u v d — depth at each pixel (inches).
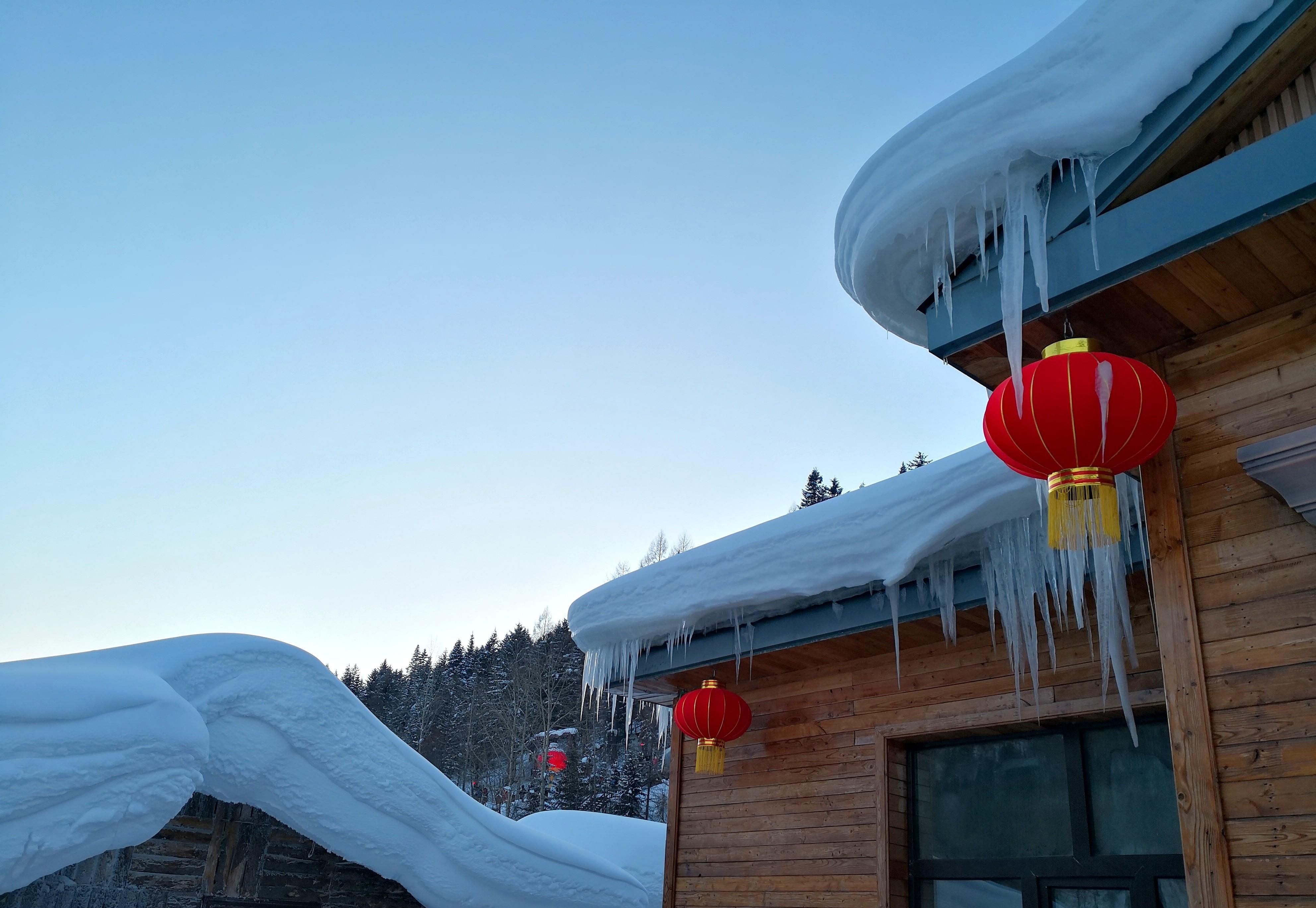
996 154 127.6
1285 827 109.5
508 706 1282.0
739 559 222.1
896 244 143.2
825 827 229.3
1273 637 118.0
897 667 218.2
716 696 241.0
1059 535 116.6
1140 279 126.6
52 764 157.2
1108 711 185.5
